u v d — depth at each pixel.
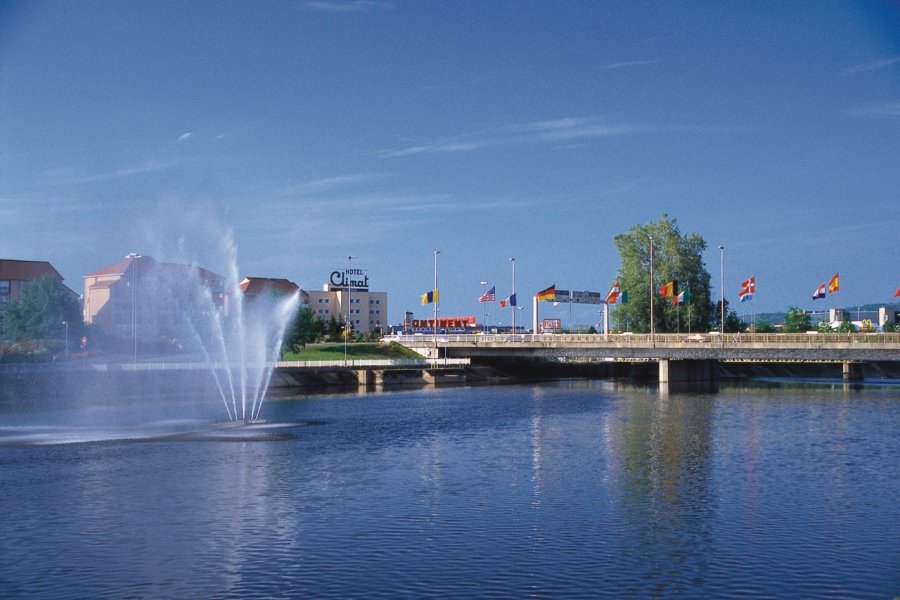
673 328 176.88
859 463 52.97
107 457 57.09
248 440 66.00
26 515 39.44
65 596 28.25
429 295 176.25
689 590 28.39
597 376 192.00
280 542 34.44
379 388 142.62
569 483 46.56
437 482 47.12
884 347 113.69
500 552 32.81
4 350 133.38
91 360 140.00
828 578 29.53
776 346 121.75
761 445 61.53
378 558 32.16
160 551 33.31
